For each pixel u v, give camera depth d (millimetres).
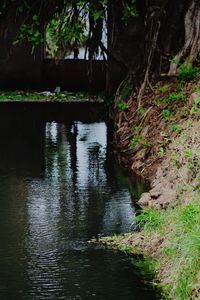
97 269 10852
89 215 13406
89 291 10148
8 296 10023
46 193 15031
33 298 9953
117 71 25312
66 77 31109
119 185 15578
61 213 13562
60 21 21766
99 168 17250
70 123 23953
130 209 13711
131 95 20625
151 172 16109
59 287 10297
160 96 18984
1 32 30062
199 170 12828
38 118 24938
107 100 24203
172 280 10094
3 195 14914
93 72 30578
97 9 21469
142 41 21891
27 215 13477
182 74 18734
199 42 19469
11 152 19250
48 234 12398
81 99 29344
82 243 11945
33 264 11102
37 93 30469
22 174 16766
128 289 10180
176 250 10461
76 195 14828
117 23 22406
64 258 11328
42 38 22219
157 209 12930
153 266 10867
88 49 22547
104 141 20766
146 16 20906
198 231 10195
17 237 12273
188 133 15047
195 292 9445
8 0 22688
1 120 24469
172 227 11281
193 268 9688
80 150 19469
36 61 31031
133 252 11477
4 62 31078
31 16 22156
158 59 20750
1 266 11047
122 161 17969
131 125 19406
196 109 16078
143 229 12195
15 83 31219
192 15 19781
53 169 17266
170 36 20797
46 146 20062
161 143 16469
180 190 12852
